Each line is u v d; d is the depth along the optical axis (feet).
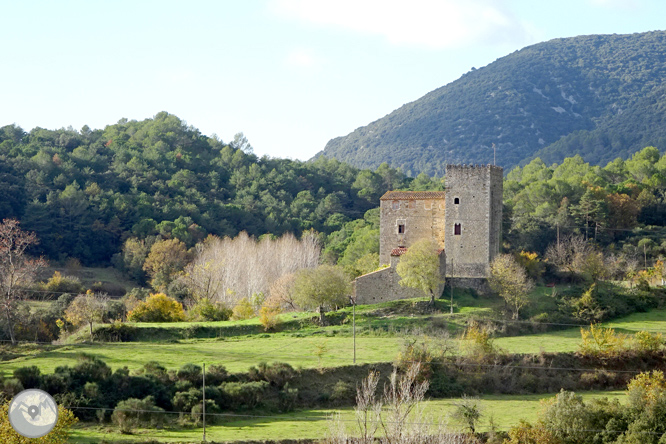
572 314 363.56
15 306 356.59
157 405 245.65
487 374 285.43
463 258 382.01
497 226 391.04
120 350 305.73
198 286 440.86
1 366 272.92
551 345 318.04
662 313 377.09
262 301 412.36
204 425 221.87
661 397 218.59
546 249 484.74
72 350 305.12
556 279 422.00
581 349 304.71
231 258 462.19
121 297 472.03
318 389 268.21
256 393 255.91
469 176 383.65
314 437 217.56
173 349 310.24
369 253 460.55
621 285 410.31
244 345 320.50
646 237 508.94
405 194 398.83
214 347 316.81
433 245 362.53
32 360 285.43
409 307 351.46
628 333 336.29
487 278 374.02
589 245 486.79
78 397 239.71
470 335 298.97
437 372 282.15
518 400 270.26
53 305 403.75
